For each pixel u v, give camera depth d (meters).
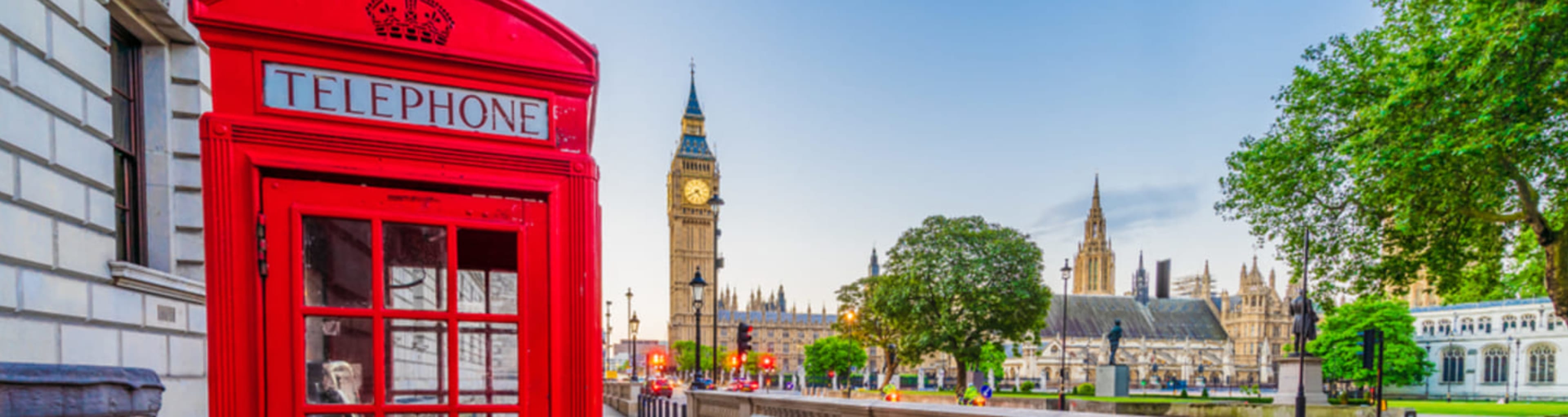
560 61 3.35
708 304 160.12
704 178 163.25
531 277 3.20
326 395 2.88
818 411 10.30
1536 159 18.91
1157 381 116.69
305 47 2.94
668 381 47.16
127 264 6.73
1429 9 21.55
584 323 3.27
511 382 3.14
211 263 2.72
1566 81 16.48
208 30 2.81
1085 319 133.62
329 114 2.95
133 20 7.32
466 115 3.16
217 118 2.75
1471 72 17.17
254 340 2.77
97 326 6.44
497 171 3.17
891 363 56.75
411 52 3.05
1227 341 136.88
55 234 5.92
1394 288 23.88
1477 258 22.84
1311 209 24.30
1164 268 145.50
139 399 3.36
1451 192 19.62
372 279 2.95
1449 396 72.50
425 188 3.06
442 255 3.06
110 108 6.77
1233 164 25.81
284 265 2.83
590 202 3.34
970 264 46.03
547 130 3.31
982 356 62.28
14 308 5.35
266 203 2.82
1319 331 82.19
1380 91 21.00
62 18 6.03
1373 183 21.30
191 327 8.02
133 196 7.66
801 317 194.25
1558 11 15.62
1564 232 19.05
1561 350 91.69
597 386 3.30
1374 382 74.75
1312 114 23.48
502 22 3.28
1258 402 29.75
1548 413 29.39
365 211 2.94
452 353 3.01
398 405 2.93
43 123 5.74
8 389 2.61
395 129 3.03
